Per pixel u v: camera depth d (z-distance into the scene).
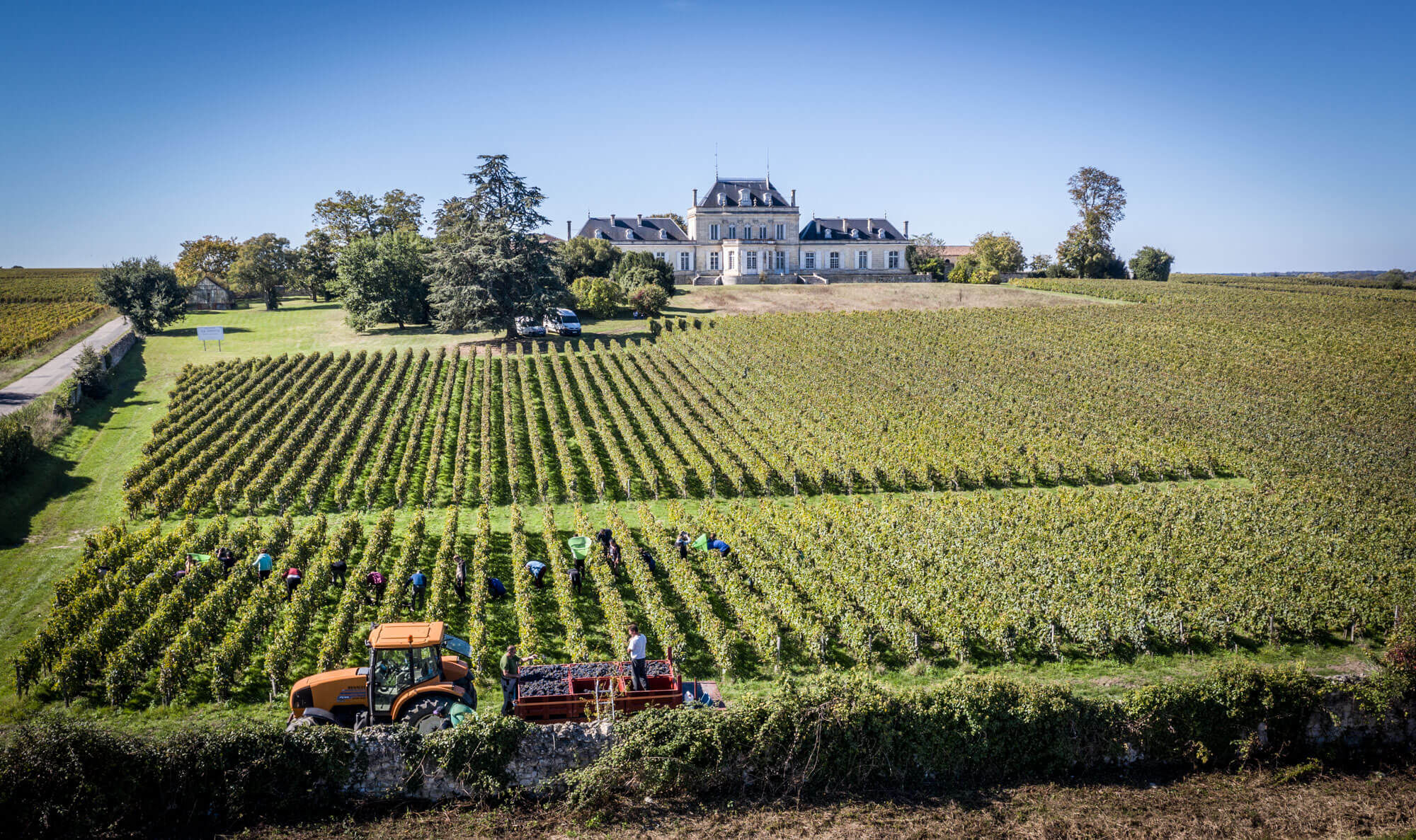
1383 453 47.91
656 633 26.55
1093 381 62.84
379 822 16.59
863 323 81.81
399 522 38.88
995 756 18.12
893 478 44.94
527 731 17.38
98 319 85.88
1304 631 26.56
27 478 40.62
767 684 24.20
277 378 59.62
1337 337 75.38
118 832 16.03
